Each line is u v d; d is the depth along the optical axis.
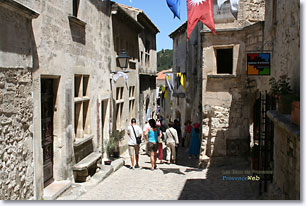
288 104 5.13
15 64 4.66
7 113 4.40
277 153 5.11
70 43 7.35
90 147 8.94
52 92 6.71
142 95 18.55
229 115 10.24
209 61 10.33
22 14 4.86
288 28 6.11
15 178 4.60
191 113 17.36
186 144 16.31
